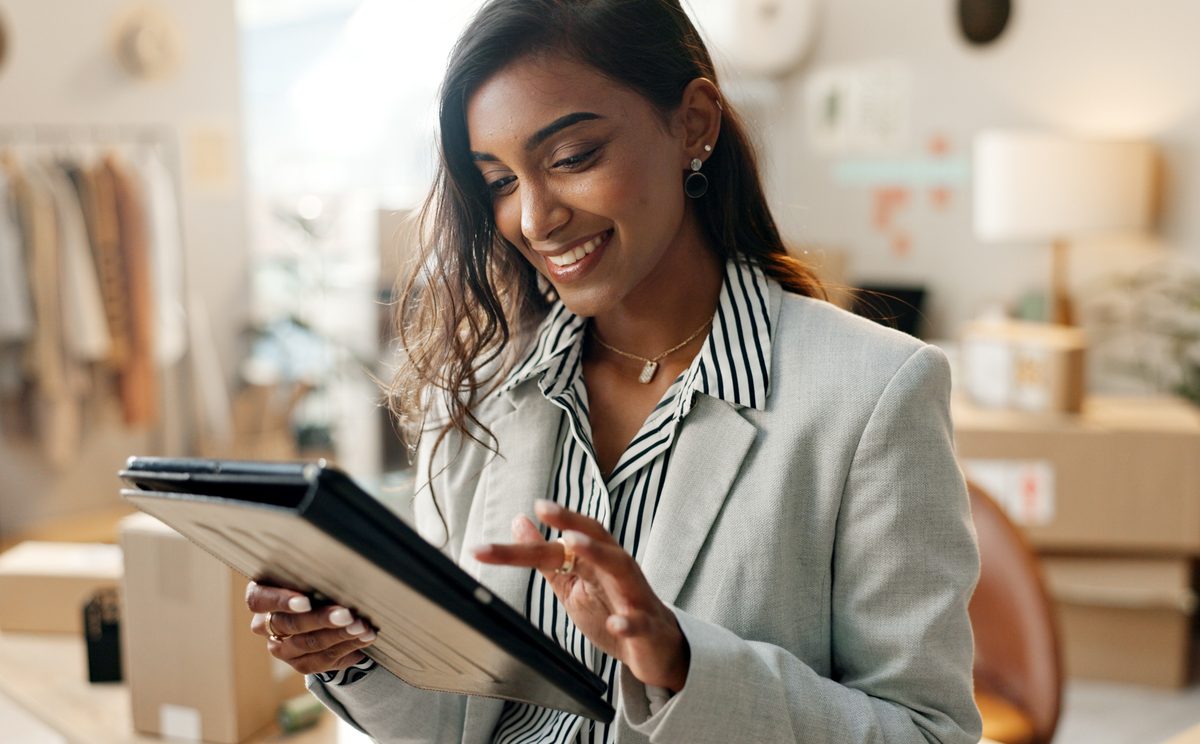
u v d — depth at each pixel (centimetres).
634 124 109
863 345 115
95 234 509
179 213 586
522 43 107
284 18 614
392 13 602
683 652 99
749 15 538
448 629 93
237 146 604
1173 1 445
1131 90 458
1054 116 478
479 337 128
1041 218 425
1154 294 460
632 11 109
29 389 516
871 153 527
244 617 173
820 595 114
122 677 193
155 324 534
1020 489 362
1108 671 377
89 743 174
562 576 98
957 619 111
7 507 530
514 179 113
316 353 607
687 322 123
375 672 125
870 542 111
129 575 174
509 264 130
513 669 98
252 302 614
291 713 176
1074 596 369
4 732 344
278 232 620
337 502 81
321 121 618
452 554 136
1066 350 360
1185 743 147
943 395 114
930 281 517
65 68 548
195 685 172
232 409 598
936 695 110
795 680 105
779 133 553
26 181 490
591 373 128
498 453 126
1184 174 449
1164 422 362
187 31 583
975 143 498
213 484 89
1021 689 205
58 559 221
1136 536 358
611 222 110
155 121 576
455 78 110
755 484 114
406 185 606
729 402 116
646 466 120
